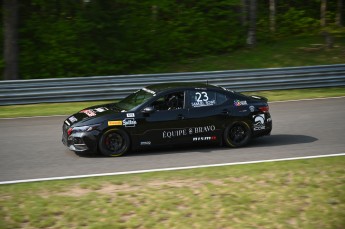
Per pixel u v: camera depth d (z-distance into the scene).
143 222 6.90
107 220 6.93
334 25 33.88
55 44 23.48
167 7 26.27
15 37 21.06
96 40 23.97
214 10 28.03
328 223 7.03
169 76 18.03
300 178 8.51
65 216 7.02
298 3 36.91
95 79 17.52
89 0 24.17
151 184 8.29
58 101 17.28
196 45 26.38
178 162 10.02
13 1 20.89
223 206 7.39
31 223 6.84
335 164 9.43
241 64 24.06
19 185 8.34
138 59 24.62
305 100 17.41
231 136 11.38
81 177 8.84
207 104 11.24
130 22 25.06
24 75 22.53
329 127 13.45
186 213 7.16
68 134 10.58
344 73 19.89
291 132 13.00
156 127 10.80
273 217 7.13
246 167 9.29
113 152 10.59
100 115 10.73
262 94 18.52
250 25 26.64
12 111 16.09
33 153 10.95
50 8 24.86
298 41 28.39
